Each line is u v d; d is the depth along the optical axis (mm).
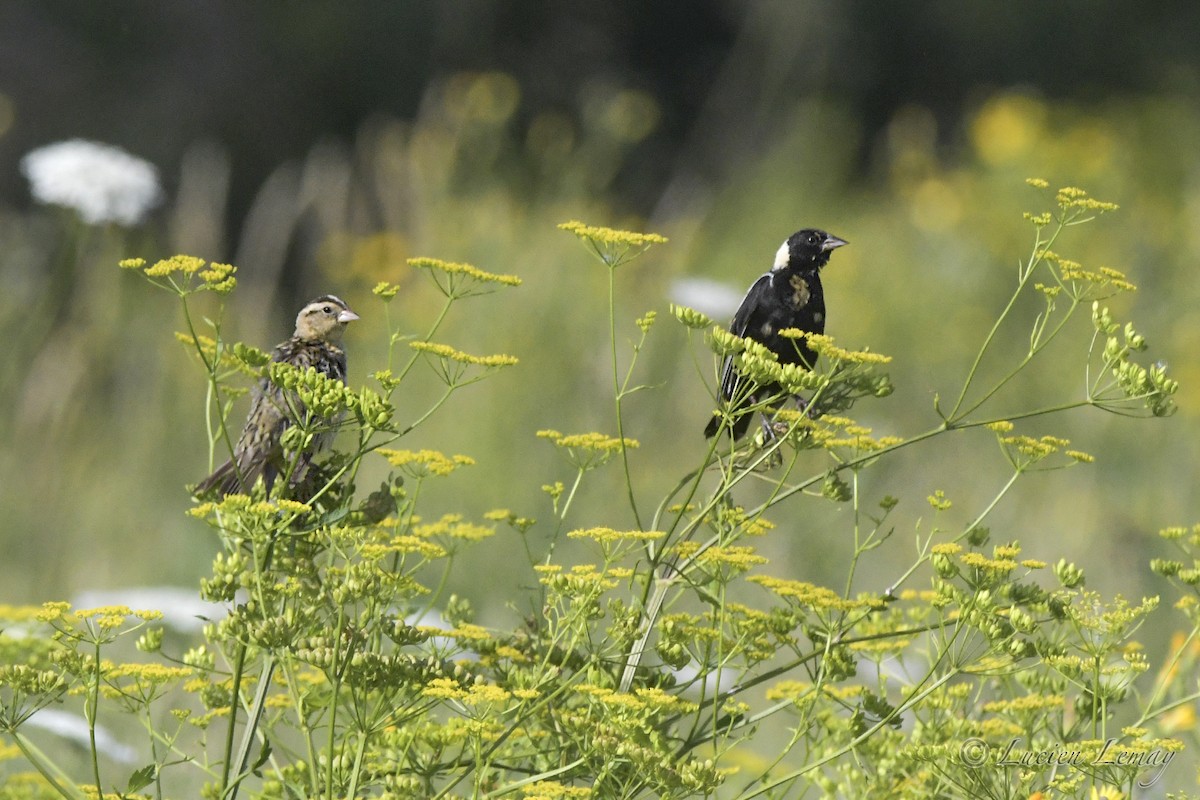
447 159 18703
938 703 5637
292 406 5172
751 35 30953
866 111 31328
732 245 20031
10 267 16141
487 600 10844
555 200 19297
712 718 5395
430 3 31312
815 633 5602
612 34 32594
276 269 18031
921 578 11562
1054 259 5617
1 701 4922
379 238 18359
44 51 29391
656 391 14586
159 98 29656
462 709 5184
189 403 14953
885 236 20031
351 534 5238
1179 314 16438
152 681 5016
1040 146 20844
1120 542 11430
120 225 15555
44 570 12367
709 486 12094
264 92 30312
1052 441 5672
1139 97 30766
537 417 14141
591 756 4980
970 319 17000
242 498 4891
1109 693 5371
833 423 5805
